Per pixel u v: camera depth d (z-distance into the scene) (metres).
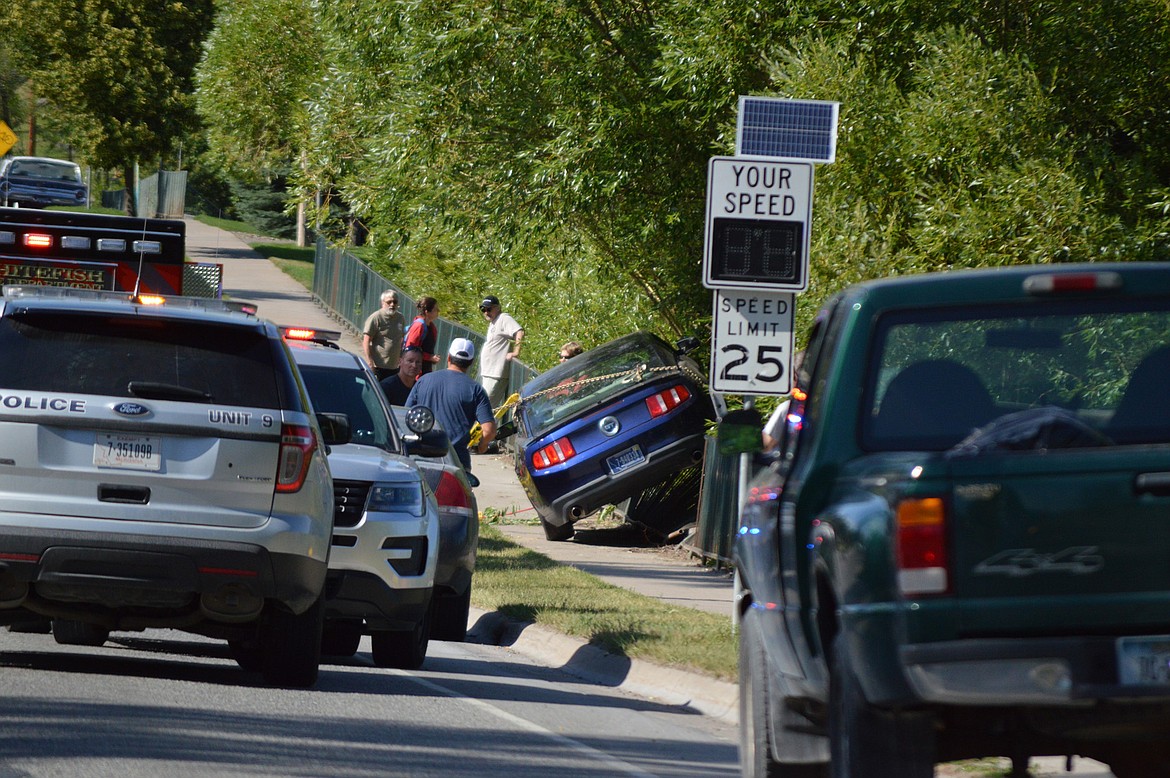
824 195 57.16
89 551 32.53
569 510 71.00
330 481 35.72
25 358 33.09
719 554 65.19
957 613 19.06
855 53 61.03
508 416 98.31
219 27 197.12
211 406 33.50
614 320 91.62
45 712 30.02
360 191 91.00
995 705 19.56
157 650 43.09
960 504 19.22
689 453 70.38
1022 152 52.56
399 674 41.72
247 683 36.75
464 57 73.12
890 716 19.83
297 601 34.38
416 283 144.50
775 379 43.28
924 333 22.39
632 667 43.59
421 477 43.56
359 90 88.19
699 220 74.50
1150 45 54.38
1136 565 19.16
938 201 52.19
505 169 75.19
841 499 21.12
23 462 32.56
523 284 111.44
